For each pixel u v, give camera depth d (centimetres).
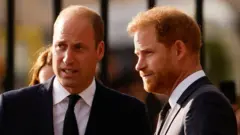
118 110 1179
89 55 1123
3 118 1131
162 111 1087
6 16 1686
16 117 1134
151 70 1059
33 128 1128
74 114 1138
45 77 1364
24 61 2119
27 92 1153
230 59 1988
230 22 2077
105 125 1161
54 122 1137
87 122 1147
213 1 2111
